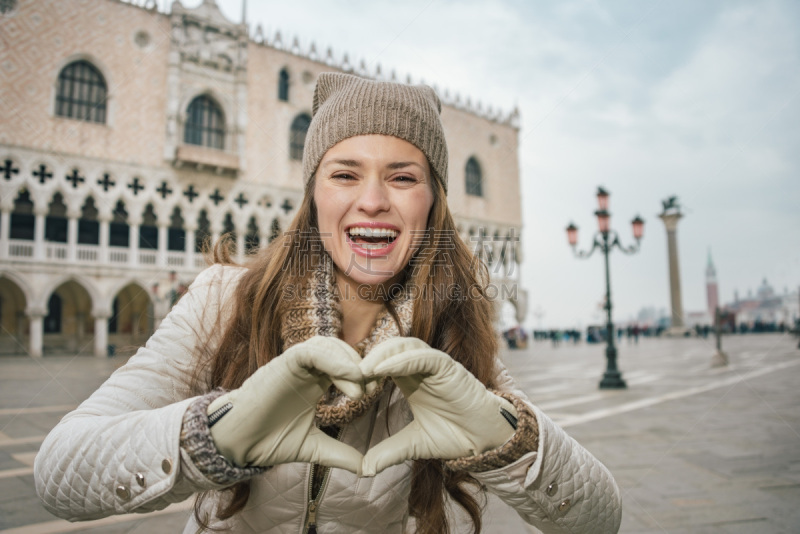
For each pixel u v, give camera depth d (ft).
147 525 8.98
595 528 2.88
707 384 32.40
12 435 15.96
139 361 3.17
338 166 3.14
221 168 76.18
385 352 2.21
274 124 83.41
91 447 2.41
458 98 108.47
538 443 2.55
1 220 65.72
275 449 2.30
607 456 14.19
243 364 3.32
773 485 11.64
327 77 3.90
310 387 2.24
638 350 79.30
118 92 71.10
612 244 30.73
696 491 11.27
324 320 3.12
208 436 2.23
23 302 77.51
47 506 2.61
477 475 2.61
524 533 8.32
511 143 117.19
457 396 2.35
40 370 37.96
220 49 79.20
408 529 4.09
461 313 3.77
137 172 71.92
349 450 2.35
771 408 22.16
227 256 3.97
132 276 71.56
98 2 70.03
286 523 3.31
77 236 75.31
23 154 64.64
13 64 63.82
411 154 3.22
